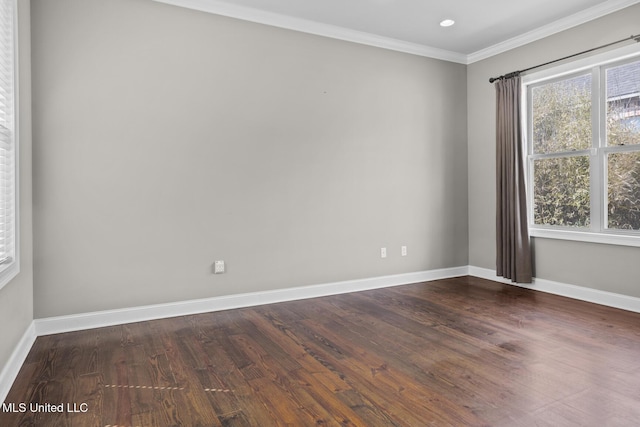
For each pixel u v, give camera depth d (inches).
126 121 134.5
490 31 174.4
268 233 159.2
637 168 144.2
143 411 80.0
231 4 148.2
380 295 171.0
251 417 77.7
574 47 159.6
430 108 197.3
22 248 108.2
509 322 133.4
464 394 85.9
